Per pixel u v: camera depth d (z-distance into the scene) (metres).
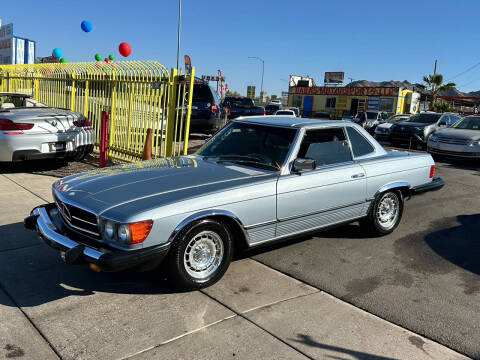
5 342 3.08
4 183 7.59
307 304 3.77
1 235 5.12
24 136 7.87
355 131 5.27
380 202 5.42
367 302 3.85
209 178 4.13
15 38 22.28
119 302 3.69
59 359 2.91
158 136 8.85
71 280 4.07
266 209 4.18
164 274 3.82
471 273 4.56
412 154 5.93
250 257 4.80
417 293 4.06
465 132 12.78
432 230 5.99
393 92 42.78
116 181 4.08
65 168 9.11
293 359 2.99
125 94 9.43
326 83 60.00
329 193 4.71
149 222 3.47
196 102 13.55
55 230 3.89
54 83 12.27
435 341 3.28
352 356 3.05
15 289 3.86
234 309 3.63
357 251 5.10
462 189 8.81
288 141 4.61
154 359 2.93
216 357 2.97
